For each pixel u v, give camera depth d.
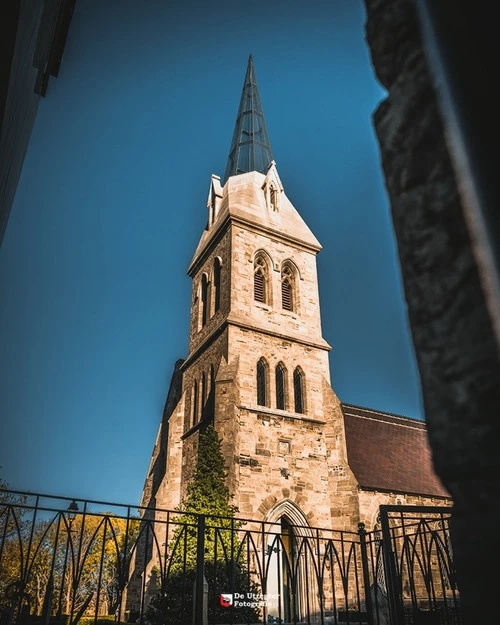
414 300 1.31
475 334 1.10
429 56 1.18
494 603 1.05
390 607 7.25
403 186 1.39
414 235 1.33
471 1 1.09
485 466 1.07
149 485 35.66
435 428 1.21
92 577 36.75
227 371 26.97
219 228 33.34
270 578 23.42
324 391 29.95
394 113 1.46
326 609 23.42
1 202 8.13
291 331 30.77
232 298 29.77
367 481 27.86
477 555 1.09
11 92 6.34
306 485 26.55
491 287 1.00
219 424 25.61
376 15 1.61
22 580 6.52
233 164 43.72
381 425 35.44
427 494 29.23
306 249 34.53
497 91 1.02
